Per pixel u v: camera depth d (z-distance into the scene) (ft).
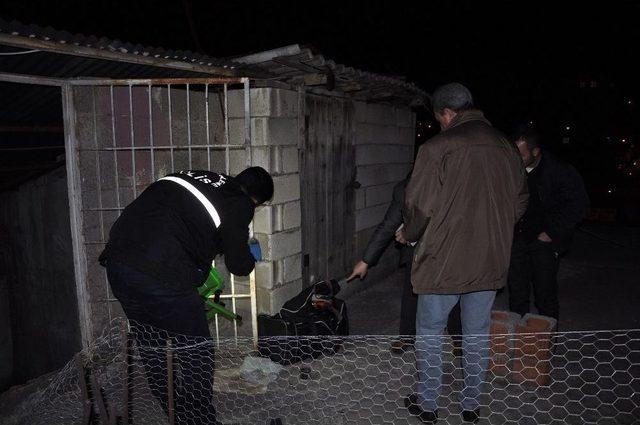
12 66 9.30
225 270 13.43
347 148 16.38
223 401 9.72
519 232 11.42
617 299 16.48
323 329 11.77
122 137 11.42
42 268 16.15
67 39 8.77
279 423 8.67
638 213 32.27
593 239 27.63
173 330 7.76
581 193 10.80
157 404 9.44
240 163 13.04
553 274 11.50
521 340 10.18
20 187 16.10
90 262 11.23
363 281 17.71
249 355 11.54
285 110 12.74
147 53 10.09
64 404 9.77
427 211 7.47
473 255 7.57
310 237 14.70
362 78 14.15
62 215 15.02
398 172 20.35
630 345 12.16
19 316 17.67
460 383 10.23
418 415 8.79
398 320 14.52
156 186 8.27
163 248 7.55
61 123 12.96
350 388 10.14
